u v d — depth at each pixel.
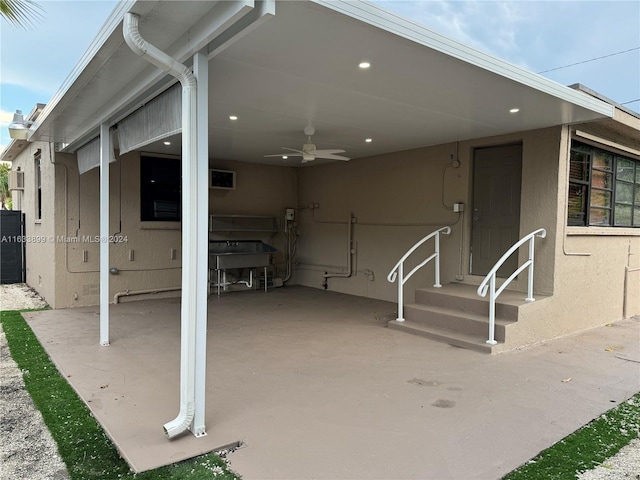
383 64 3.38
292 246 9.53
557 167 5.20
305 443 2.65
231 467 2.38
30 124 6.02
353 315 6.44
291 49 3.11
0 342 4.91
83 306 6.94
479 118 4.95
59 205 6.68
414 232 7.08
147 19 2.65
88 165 5.63
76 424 2.93
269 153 7.73
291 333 5.37
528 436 2.78
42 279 7.95
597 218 6.17
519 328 4.82
